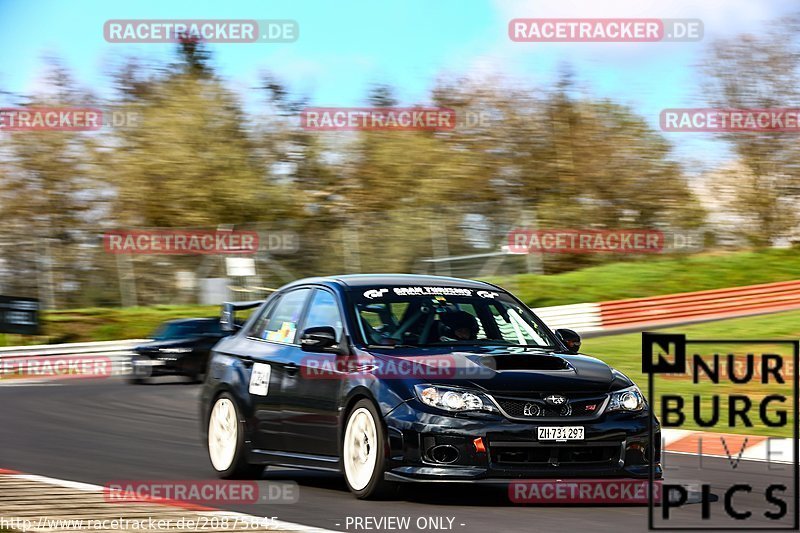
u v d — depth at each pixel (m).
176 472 22.08
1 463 23.42
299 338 20.19
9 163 89.81
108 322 75.50
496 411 16.92
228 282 77.31
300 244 76.56
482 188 88.81
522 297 75.44
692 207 92.25
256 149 91.06
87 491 18.17
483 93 90.06
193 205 87.94
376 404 17.41
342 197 90.56
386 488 17.42
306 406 19.16
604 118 91.19
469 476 16.70
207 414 22.05
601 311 71.56
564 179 90.25
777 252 90.38
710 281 83.19
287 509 16.73
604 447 17.31
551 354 18.84
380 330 19.02
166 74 91.19
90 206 90.62
